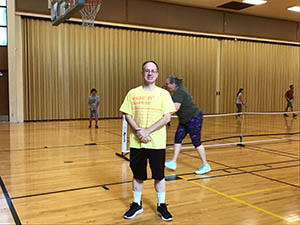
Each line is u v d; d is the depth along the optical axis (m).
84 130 9.20
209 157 5.82
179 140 4.74
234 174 4.64
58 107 11.91
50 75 11.70
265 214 3.15
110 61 12.72
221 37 15.14
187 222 2.94
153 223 2.91
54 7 5.88
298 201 3.53
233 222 2.95
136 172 2.99
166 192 3.79
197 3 13.42
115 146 6.73
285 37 16.69
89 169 4.80
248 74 16.12
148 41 13.44
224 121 12.59
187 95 4.50
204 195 3.69
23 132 8.63
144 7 12.84
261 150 6.56
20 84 11.19
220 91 15.48
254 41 16.17
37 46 11.39
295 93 17.72
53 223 2.87
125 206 3.31
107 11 12.12
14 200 3.44
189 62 14.53
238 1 12.94
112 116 12.89
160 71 13.81
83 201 3.43
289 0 12.67
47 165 5.01
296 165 5.25
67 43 11.90
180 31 13.77
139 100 2.93
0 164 5.03
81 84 12.24
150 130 2.87
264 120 13.08
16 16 10.91
